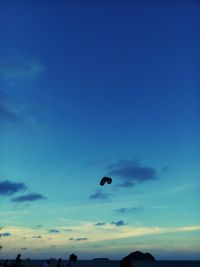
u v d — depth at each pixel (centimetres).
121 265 1619
